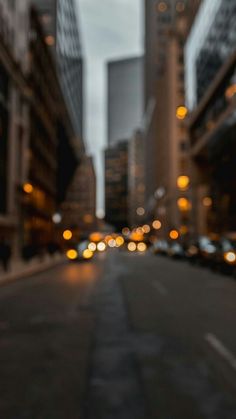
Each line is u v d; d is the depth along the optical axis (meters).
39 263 35.28
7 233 41.97
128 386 5.44
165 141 103.12
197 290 16.73
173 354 7.04
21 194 46.81
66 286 18.64
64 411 4.61
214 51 50.25
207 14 54.03
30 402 4.89
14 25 44.28
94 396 5.08
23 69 47.12
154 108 134.75
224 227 52.03
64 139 80.25
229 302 13.36
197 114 59.56
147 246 99.06
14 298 14.65
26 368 6.27
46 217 65.12
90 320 10.27
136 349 7.39
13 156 43.50
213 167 56.47
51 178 70.00
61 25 81.12
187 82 69.00
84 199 137.88
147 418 4.41
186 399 4.97
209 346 7.58
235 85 43.06
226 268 23.16
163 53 136.62
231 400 4.93
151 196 144.75
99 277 23.25
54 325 9.64
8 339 8.23
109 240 158.00
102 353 7.12
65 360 6.70
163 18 137.88
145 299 14.08
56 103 73.69
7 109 41.88
